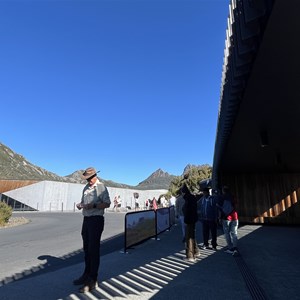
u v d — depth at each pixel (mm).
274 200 18812
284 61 5773
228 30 6957
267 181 19172
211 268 6957
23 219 22328
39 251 9422
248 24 4863
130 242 9523
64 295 5059
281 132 10781
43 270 6969
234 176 19656
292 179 18891
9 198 42438
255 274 6426
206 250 9305
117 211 37062
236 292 5227
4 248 10039
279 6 4176
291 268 6965
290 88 7074
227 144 12469
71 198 43406
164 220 14531
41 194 40375
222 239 11883
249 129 10383
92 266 5375
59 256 8625
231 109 8609
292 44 5176
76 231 14875
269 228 16344
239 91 7438
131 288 5449
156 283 5762
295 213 18359
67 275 6336
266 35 4887
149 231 11547
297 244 10562
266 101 7840
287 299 4887
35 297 4949
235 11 5918
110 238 12406
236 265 7262
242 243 10859
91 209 5516
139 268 6965
